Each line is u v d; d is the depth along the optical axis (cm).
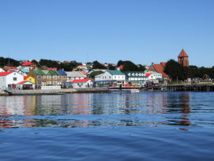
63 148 1295
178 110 3158
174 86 12962
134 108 3578
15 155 1184
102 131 1745
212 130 1719
